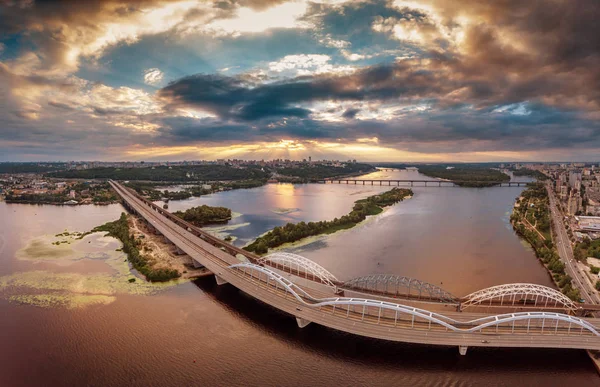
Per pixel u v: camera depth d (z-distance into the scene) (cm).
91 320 17512
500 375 13925
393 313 17288
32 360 14350
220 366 14262
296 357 14975
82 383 13112
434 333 15300
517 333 15338
